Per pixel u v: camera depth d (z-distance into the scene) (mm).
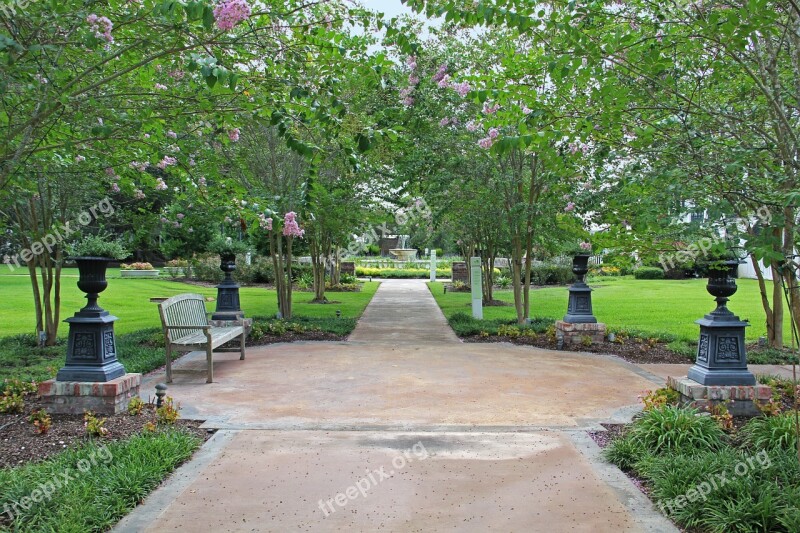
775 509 3037
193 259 25062
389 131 3707
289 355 8297
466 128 9664
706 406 4824
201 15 2744
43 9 3316
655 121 4074
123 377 5055
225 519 3189
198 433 4672
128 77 4395
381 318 13258
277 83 3812
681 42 3674
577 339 8781
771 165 3459
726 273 4980
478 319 12008
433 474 3832
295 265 25984
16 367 7160
